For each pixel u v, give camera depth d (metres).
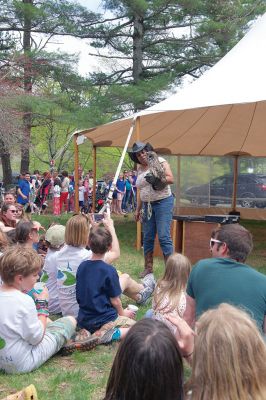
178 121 10.19
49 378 3.33
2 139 16.66
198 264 2.96
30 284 3.35
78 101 17.88
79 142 10.26
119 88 16.64
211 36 18.05
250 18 17.69
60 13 17.75
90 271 4.04
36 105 16.03
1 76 17.25
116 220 14.08
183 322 2.64
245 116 10.52
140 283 5.53
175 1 17.06
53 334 3.63
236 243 2.91
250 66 7.26
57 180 15.78
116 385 1.59
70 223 4.39
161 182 5.90
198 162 14.30
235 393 1.42
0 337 3.30
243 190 14.36
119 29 18.75
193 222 7.42
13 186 19.69
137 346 1.55
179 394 1.58
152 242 6.29
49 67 17.89
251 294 2.72
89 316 4.00
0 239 4.48
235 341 1.46
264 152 12.50
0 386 3.18
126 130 10.24
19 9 16.95
